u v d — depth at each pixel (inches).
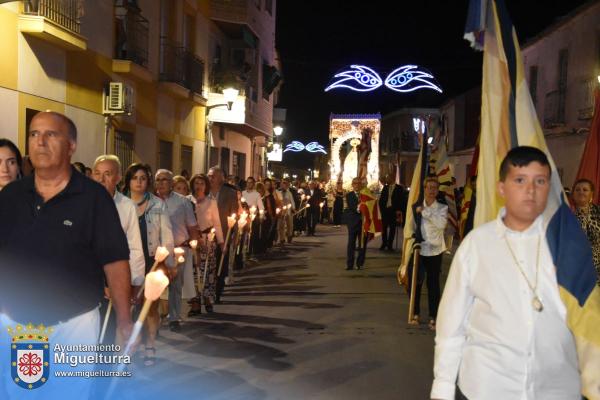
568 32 938.1
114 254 142.1
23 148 430.6
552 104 970.1
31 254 136.5
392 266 621.6
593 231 264.1
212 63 901.8
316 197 1010.1
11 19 413.1
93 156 538.6
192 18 809.5
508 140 156.6
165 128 725.9
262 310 390.3
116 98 551.5
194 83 783.7
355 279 530.0
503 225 119.0
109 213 141.7
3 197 141.1
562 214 118.6
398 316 377.4
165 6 722.2
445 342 121.3
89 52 524.1
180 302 329.4
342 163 1492.4
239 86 908.0
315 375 258.2
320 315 376.8
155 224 282.4
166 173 327.3
